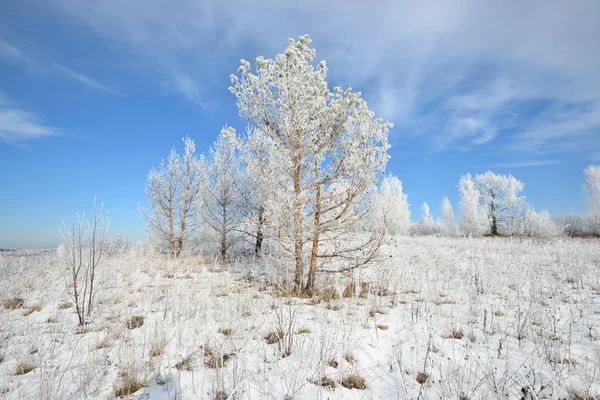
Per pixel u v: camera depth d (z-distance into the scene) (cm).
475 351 404
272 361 380
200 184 1361
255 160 798
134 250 1477
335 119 761
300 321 516
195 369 365
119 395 321
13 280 827
